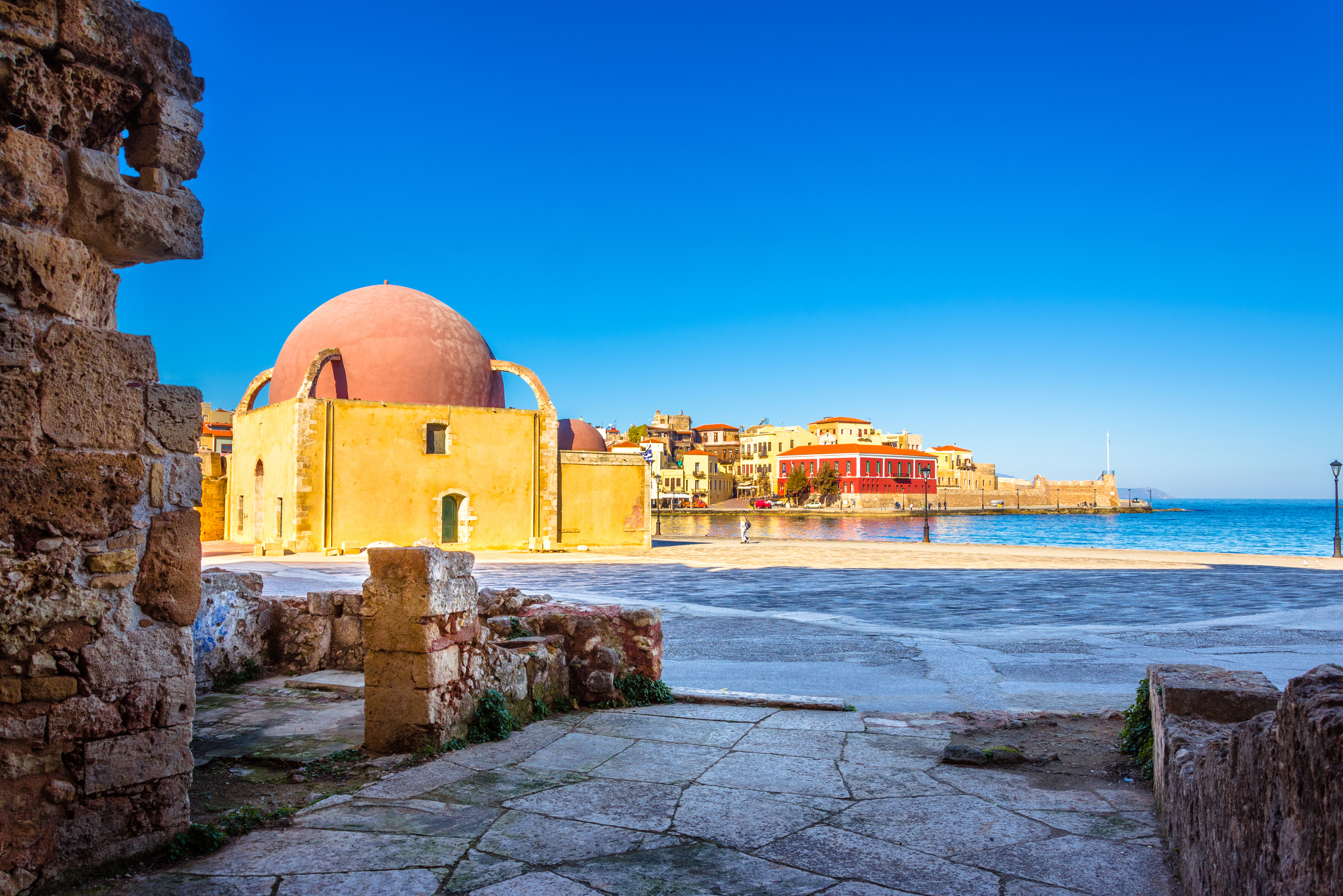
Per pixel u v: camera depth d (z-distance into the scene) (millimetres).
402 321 34156
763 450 153500
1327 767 1969
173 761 4320
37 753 3848
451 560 6262
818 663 11008
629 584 21578
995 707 8328
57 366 3906
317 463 30141
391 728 6039
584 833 4531
